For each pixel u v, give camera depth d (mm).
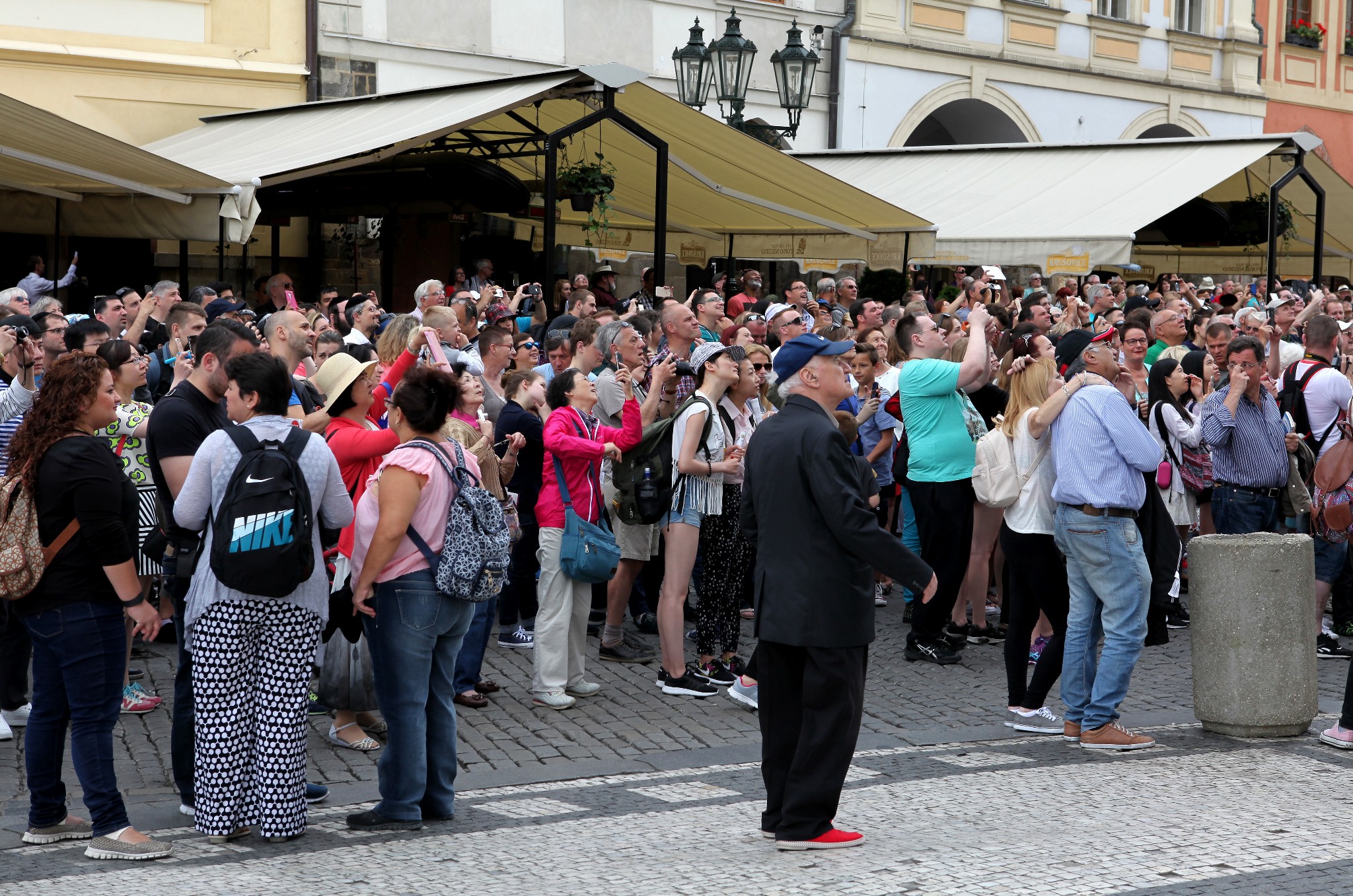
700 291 10305
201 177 11594
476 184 14367
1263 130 29906
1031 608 7043
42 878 4703
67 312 15344
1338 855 4953
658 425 7539
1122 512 6527
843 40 22750
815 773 5004
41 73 15453
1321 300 11969
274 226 16016
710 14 21297
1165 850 5008
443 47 18453
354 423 6199
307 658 5160
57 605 4926
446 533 5285
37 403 4984
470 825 5387
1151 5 27484
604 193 13977
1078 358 7047
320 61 17453
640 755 6535
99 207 12422
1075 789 5875
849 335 10125
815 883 4652
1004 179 18688
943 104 24266
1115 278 16609
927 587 4934
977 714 7320
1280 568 6789
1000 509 8875
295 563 4922
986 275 14469
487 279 14336
